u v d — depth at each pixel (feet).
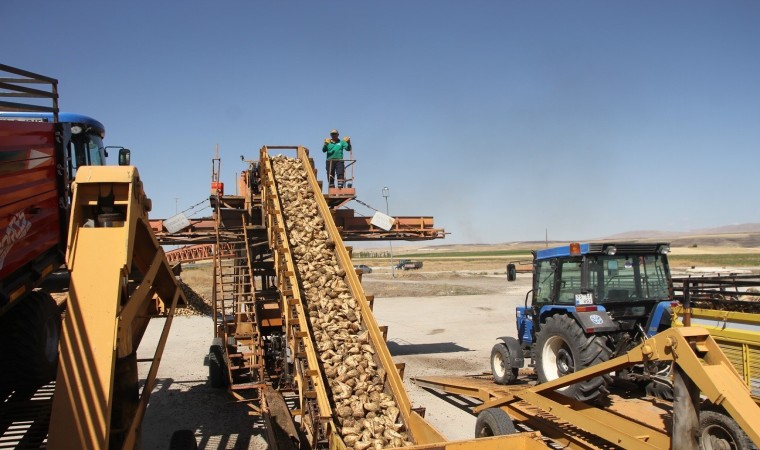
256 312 31.37
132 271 19.71
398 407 17.25
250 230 39.04
